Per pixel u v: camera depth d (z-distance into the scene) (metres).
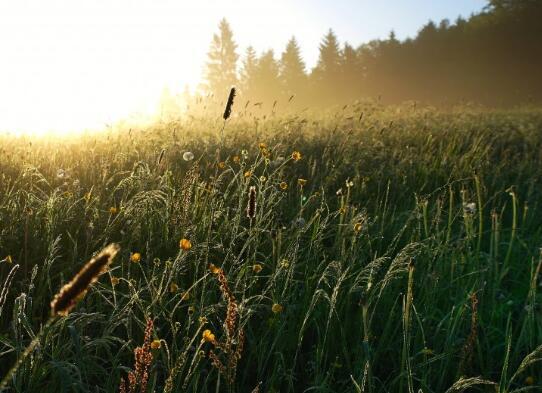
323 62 107.12
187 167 5.70
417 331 2.91
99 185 4.54
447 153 7.11
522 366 2.35
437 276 3.29
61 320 2.32
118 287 3.04
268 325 2.86
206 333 2.10
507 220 5.20
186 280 3.25
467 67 79.62
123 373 2.54
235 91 4.09
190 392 2.39
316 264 3.58
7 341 2.36
